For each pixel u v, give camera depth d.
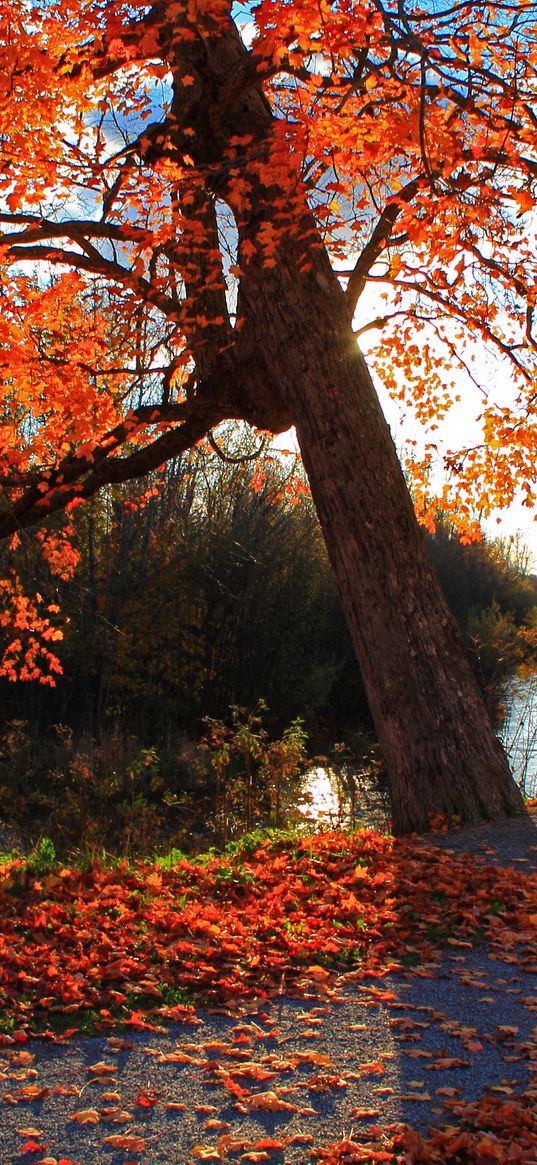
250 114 9.23
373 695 9.05
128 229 8.52
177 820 18.09
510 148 8.75
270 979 5.38
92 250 9.78
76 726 25.14
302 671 29.05
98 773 19.09
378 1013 4.92
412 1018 4.85
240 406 10.33
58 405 9.67
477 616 36.72
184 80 8.08
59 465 10.45
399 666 8.88
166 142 9.02
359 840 8.39
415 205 8.52
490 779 8.77
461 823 8.59
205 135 9.20
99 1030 4.66
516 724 25.91
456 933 6.14
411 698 8.85
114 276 9.91
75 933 5.84
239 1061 4.37
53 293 9.52
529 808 9.12
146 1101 3.93
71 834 16.41
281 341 9.06
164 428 10.70
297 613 29.30
